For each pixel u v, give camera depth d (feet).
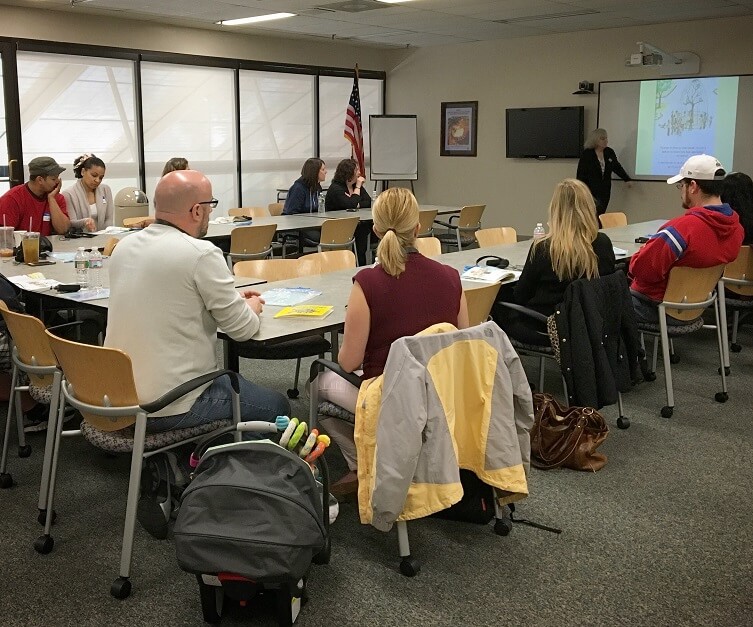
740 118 27.73
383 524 7.45
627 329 11.03
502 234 17.49
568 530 8.75
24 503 9.39
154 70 29.22
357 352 8.12
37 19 25.55
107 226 18.78
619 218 21.29
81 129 27.68
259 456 6.68
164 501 8.38
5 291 10.31
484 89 34.19
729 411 12.73
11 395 9.87
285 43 32.96
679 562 8.07
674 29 28.71
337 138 36.22
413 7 25.45
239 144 32.40
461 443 7.94
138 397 7.70
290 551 6.35
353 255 13.66
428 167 36.81
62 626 6.99
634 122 30.17
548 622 7.02
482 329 7.76
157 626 7.00
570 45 31.32
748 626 6.95
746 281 14.42
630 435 11.65
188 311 7.88
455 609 7.23
